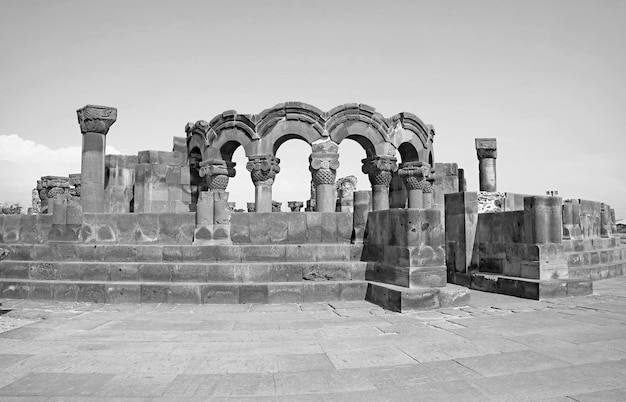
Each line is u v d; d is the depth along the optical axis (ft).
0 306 32.19
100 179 49.47
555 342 22.09
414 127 57.98
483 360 19.36
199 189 62.34
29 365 19.21
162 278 35.29
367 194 37.37
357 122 54.29
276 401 15.33
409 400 15.25
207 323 26.99
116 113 50.19
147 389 16.47
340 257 36.63
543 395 15.52
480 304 32.35
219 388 16.53
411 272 31.12
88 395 15.92
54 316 29.35
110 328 25.84
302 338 23.32
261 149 52.65
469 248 41.50
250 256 36.37
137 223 38.50
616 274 50.37
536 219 36.45
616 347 21.17
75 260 37.88
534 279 36.11
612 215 67.31
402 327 25.49
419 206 59.06
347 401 15.25
